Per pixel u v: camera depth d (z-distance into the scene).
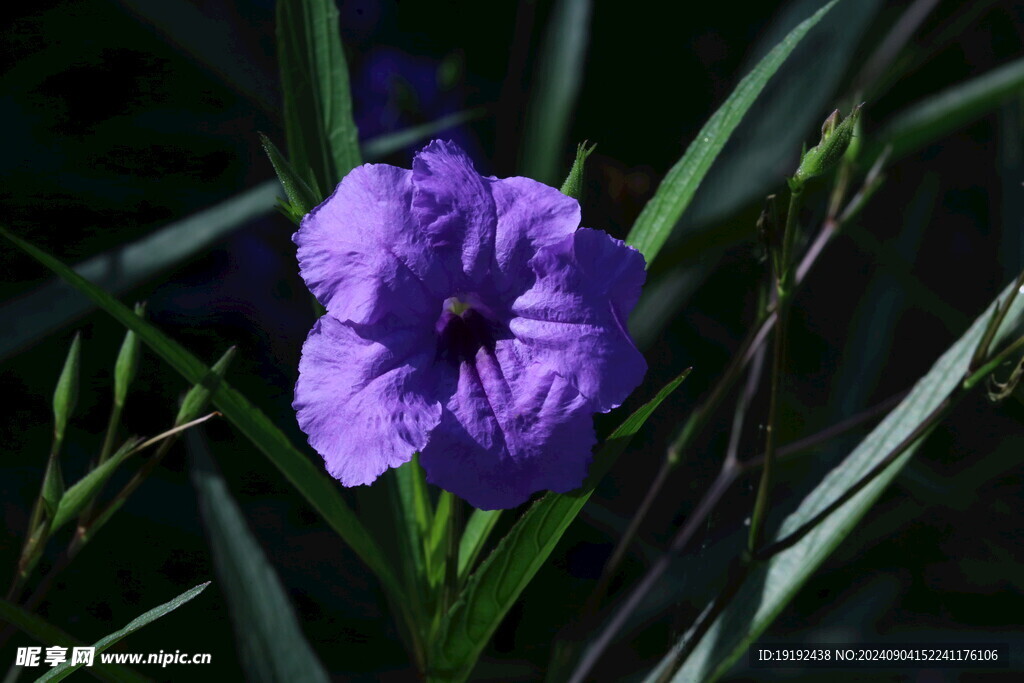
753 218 0.51
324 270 0.37
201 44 0.54
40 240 0.56
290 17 0.42
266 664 0.44
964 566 0.57
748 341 0.47
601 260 0.38
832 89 0.54
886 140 0.51
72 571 0.51
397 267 0.38
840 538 0.43
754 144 0.53
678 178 0.41
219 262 0.59
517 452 0.38
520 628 0.53
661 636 0.53
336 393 0.37
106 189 0.59
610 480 0.59
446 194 0.38
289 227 0.59
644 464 0.59
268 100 0.55
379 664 0.51
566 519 0.38
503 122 0.60
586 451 0.38
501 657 0.52
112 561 0.51
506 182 0.38
